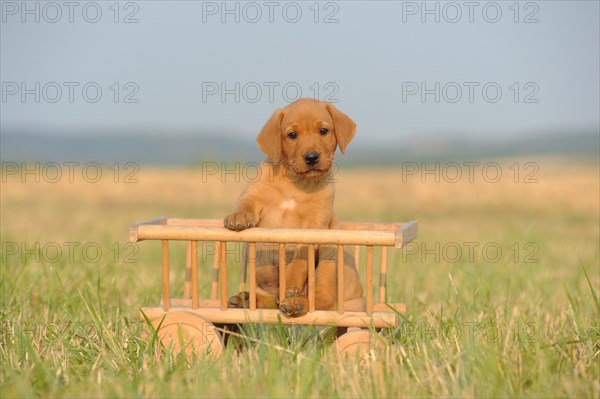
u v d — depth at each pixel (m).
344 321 7.81
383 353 7.29
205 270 14.70
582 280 13.35
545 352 7.38
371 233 7.59
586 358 7.65
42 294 11.25
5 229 22.39
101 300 10.69
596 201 35.62
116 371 7.21
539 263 15.21
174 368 7.04
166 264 8.03
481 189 41.31
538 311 10.34
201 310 8.02
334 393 6.54
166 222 9.32
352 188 41.75
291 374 6.82
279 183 8.95
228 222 7.74
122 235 21.09
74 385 6.72
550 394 6.37
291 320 7.88
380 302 8.97
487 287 11.91
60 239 19.77
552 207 33.25
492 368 6.75
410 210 31.47
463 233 22.23
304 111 8.88
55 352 7.75
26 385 6.50
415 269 14.81
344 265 8.95
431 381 6.65
